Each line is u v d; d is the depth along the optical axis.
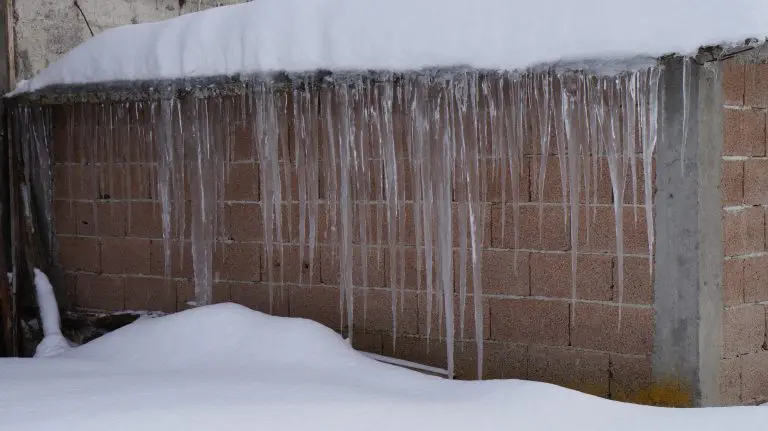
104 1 7.72
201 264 6.38
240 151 6.16
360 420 4.05
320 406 4.24
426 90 5.21
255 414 4.09
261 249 6.14
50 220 7.10
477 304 5.30
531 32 4.86
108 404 4.29
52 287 7.09
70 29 7.45
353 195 5.67
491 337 5.36
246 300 6.23
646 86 4.75
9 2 6.98
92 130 6.83
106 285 6.88
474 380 5.27
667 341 4.83
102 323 6.89
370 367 5.11
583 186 5.05
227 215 6.25
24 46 7.12
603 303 5.02
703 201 4.75
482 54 4.94
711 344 4.82
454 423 4.05
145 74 6.03
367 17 5.35
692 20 4.51
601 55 4.64
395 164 5.44
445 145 5.25
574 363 5.12
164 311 6.61
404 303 5.62
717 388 4.87
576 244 5.02
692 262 4.75
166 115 6.31
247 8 5.85
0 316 6.88
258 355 5.33
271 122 5.83
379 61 5.21
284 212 6.02
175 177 6.41
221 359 5.37
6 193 6.95
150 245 6.65
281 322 5.56
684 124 4.72
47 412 4.14
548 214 5.16
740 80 5.03
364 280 5.72
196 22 6.02
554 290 5.17
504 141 5.15
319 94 5.70
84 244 6.97
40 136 7.05
